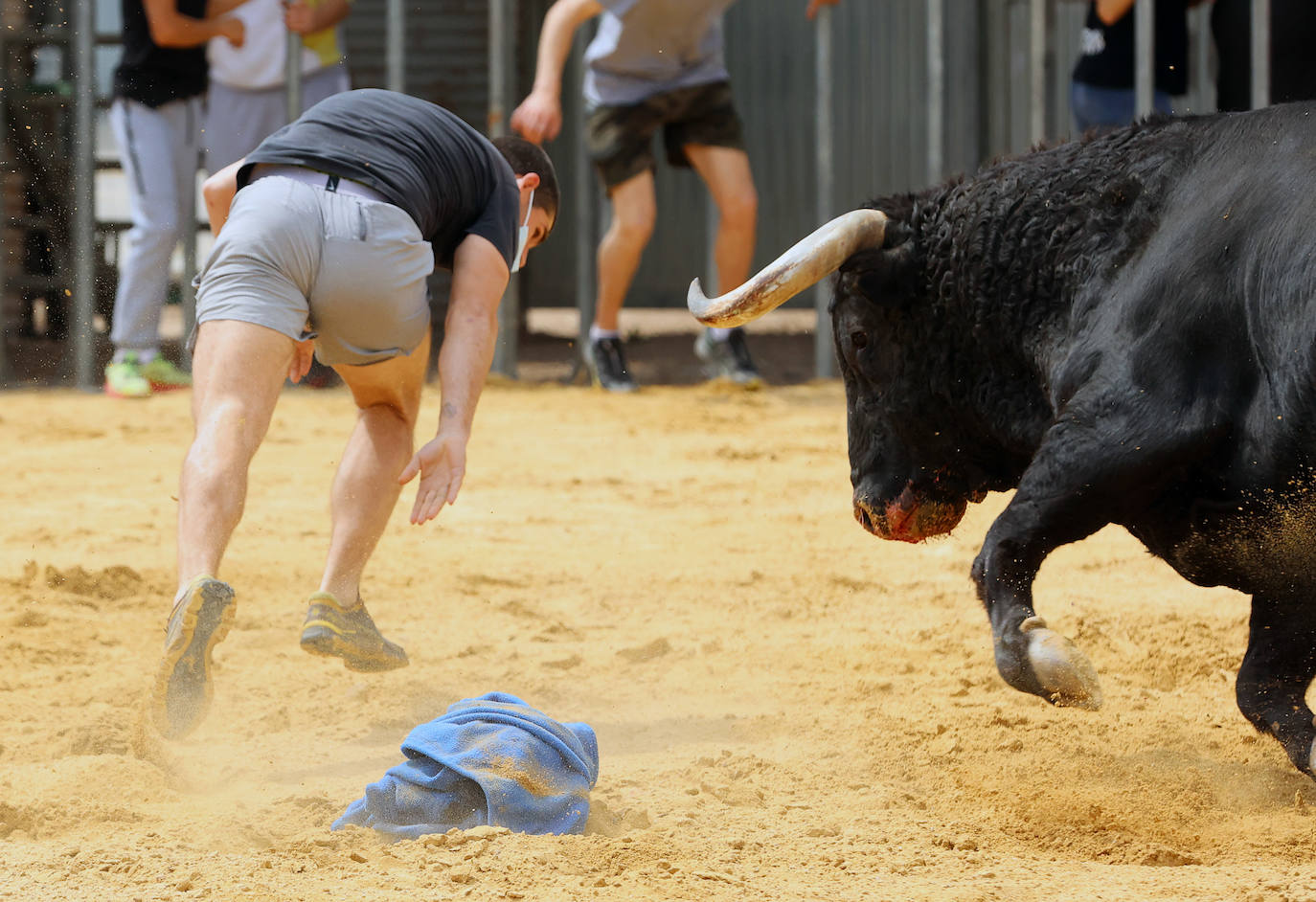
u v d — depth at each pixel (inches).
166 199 1162.0
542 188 489.1
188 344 421.7
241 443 390.0
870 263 430.6
